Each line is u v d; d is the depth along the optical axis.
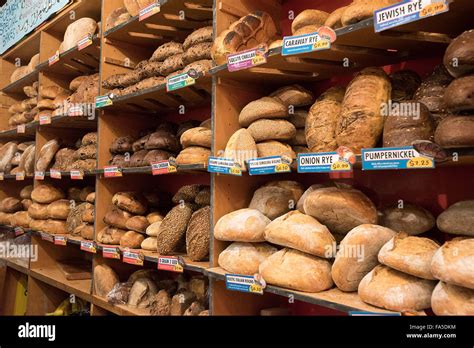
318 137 1.49
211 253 1.70
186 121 2.45
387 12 1.15
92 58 2.91
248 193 1.84
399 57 1.55
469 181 1.41
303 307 1.91
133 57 2.65
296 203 1.69
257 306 1.85
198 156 1.86
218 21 1.81
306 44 1.37
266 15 1.81
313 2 1.95
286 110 1.68
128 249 2.18
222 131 1.77
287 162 1.46
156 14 2.20
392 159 1.15
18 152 3.66
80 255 3.37
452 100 1.01
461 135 0.98
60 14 2.95
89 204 2.69
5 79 4.04
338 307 1.19
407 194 1.58
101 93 2.53
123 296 2.21
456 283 0.98
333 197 1.36
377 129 1.31
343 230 1.44
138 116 2.71
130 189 2.63
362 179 1.71
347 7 1.36
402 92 1.44
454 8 1.11
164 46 2.14
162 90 2.09
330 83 1.85
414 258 1.11
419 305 1.10
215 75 1.76
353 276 1.26
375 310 1.12
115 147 2.44
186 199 2.12
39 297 3.19
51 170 2.90
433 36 1.36
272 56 1.51
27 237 3.23
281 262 1.40
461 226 1.15
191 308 1.87
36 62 3.38
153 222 2.25
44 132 3.23
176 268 1.84
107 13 2.55
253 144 1.66
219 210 1.73
